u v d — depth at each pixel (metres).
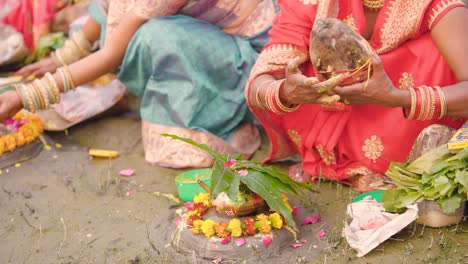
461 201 2.10
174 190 2.39
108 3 2.73
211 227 2.07
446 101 2.06
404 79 2.19
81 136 2.74
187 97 2.48
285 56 2.21
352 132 2.26
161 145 2.53
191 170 2.41
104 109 2.78
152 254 2.10
